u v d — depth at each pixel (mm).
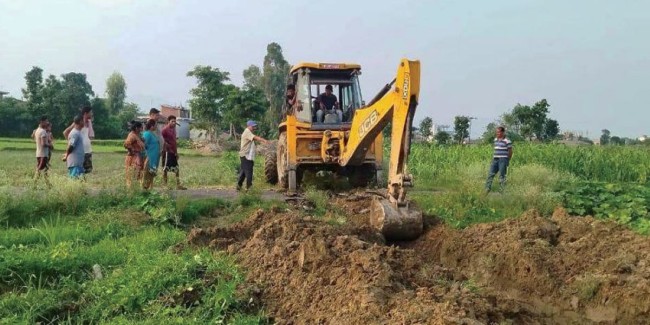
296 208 10617
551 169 17000
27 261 6316
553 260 6957
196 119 50469
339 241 6531
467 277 6695
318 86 13586
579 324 5812
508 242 7469
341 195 12188
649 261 6652
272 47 74938
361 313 4844
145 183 11766
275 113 68562
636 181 17516
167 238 7883
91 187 13023
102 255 6934
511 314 5594
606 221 8227
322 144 13039
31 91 63531
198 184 15875
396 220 8133
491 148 21766
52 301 5520
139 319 5152
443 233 8336
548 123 36000
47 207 9695
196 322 4977
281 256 6359
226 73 49375
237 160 21234
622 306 5941
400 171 8148
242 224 8250
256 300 5656
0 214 8984
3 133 61844
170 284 5656
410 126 7945
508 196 11180
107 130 67062
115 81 83875
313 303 5434
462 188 12008
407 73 7805
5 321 5012
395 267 6074
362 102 13609
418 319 4566
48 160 12688
